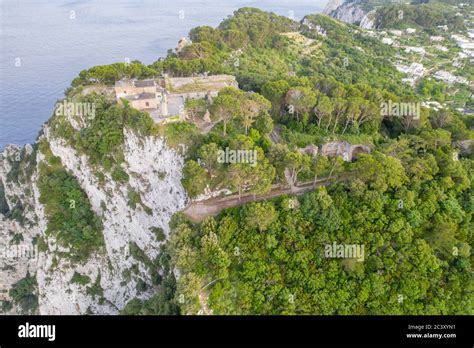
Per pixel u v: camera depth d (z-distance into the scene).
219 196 78.62
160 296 69.81
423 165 73.62
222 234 68.12
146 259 89.56
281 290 62.84
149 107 92.75
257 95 89.94
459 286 63.28
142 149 84.81
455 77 189.38
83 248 97.25
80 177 100.50
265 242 67.06
